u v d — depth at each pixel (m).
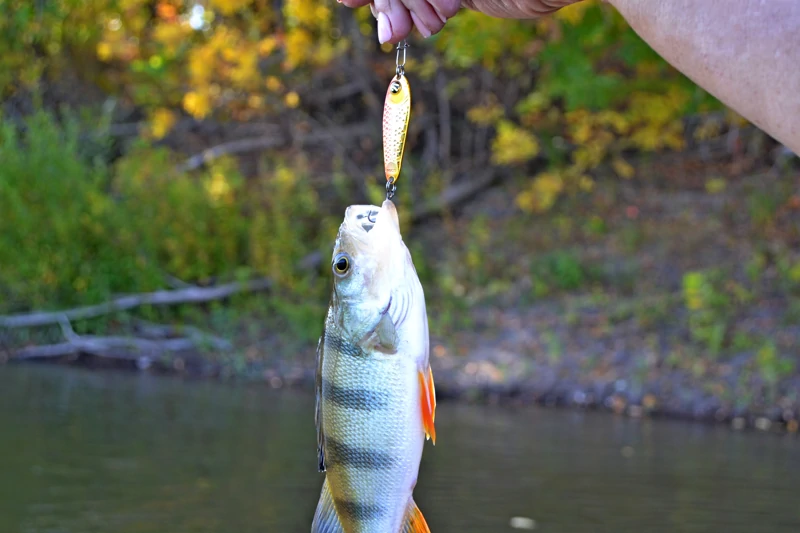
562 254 14.64
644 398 11.30
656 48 2.03
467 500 6.99
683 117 16.45
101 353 13.12
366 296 2.42
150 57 16.34
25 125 17.00
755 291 13.21
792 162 16.02
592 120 15.08
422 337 2.42
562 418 10.63
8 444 8.16
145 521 6.21
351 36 16.12
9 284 13.69
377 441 2.43
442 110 16.95
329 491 2.51
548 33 13.78
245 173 16.98
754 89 1.84
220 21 15.41
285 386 12.19
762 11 1.83
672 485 7.55
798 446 9.41
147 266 13.88
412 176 16.72
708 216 15.27
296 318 13.34
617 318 13.05
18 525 6.04
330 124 17.22
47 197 14.05
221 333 13.46
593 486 7.48
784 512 6.83
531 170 16.88
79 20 16.41
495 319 13.40
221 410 10.17
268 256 14.37
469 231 15.55
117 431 8.88
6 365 12.57
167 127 16.20
